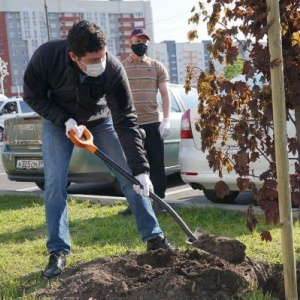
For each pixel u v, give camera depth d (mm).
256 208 6234
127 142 4137
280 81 3057
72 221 6309
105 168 7438
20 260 4863
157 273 3832
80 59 3809
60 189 4305
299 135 3475
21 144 8102
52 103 4211
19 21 81312
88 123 4375
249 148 3572
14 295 3941
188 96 9125
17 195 8383
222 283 3588
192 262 3904
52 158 4297
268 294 3498
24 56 82000
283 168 3117
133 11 86812
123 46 86812
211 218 6129
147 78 6086
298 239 4855
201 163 6668
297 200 3393
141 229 4508
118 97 4156
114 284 3686
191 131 6809
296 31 3357
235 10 3369
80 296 3695
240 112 3594
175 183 9664
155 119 6141
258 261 4008
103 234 5625
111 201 7336
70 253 4988
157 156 6207
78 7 84438
